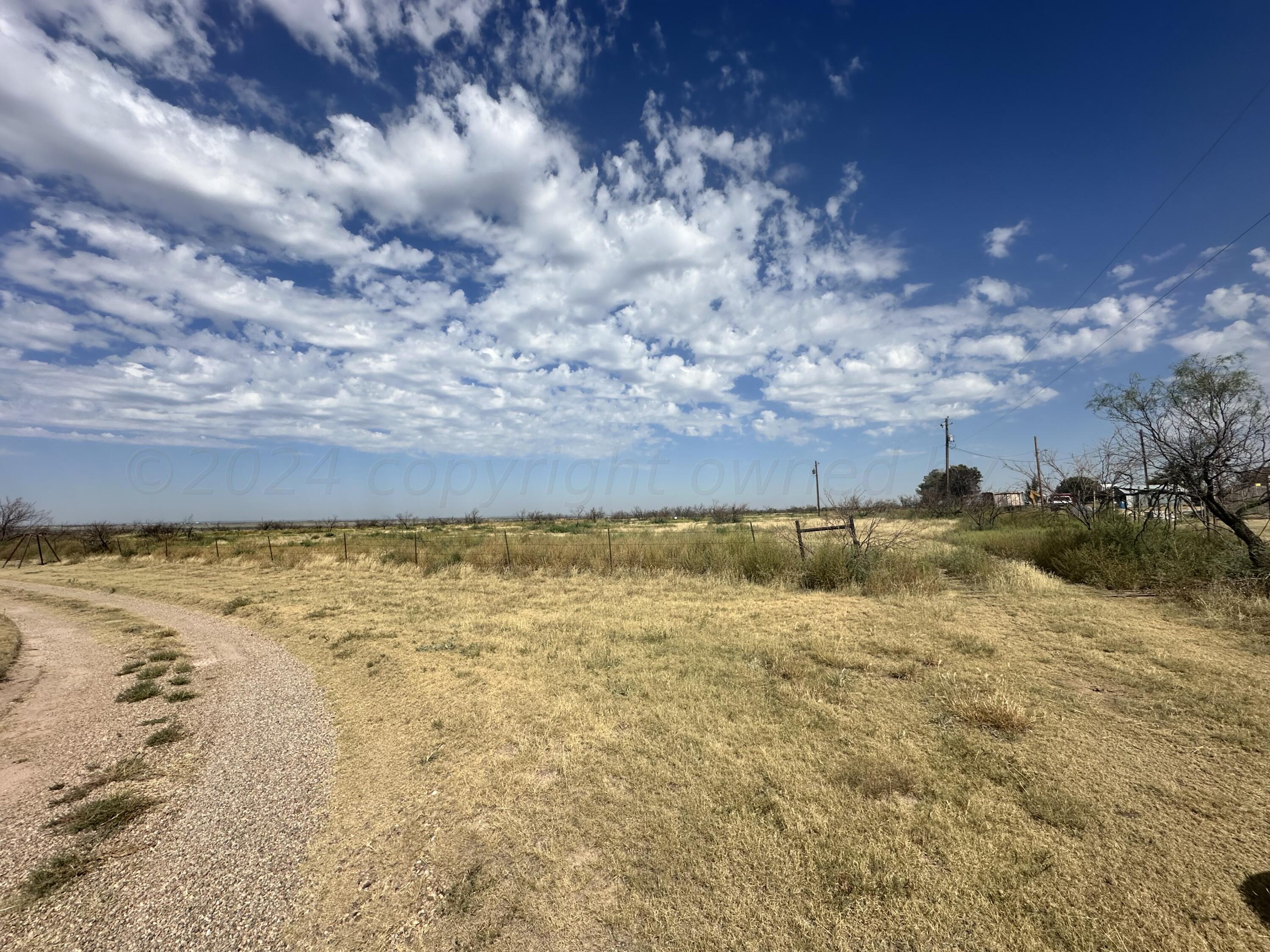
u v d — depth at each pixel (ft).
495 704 18.43
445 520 195.11
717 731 15.30
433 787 13.30
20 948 8.44
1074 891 8.76
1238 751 12.96
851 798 11.70
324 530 167.12
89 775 14.83
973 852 9.82
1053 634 23.56
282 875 10.19
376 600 40.55
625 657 22.82
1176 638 22.17
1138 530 37.40
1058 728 14.53
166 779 14.46
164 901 9.53
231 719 18.83
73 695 21.93
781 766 13.19
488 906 9.13
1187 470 32.17
